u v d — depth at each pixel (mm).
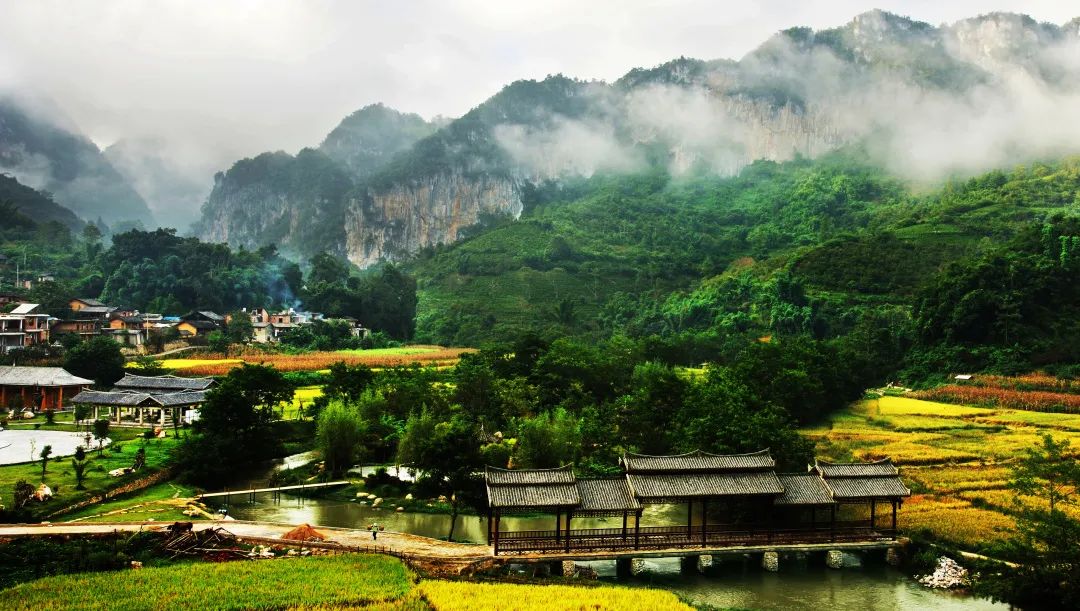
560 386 116562
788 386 111438
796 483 65750
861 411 123375
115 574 51375
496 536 58719
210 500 78562
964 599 55969
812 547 63125
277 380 101812
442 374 136250
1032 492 59531
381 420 100375
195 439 87750
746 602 55000
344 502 79688
